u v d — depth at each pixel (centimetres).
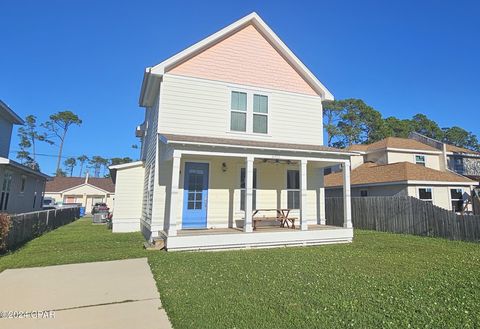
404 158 2425
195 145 877
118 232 1366
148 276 583
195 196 1063
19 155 5794
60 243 1012
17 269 643
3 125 1698
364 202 1586
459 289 486
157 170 1016
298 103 1244
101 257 761
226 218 1095
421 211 1290
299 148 1014
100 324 363
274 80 1219
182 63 1090
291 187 1217
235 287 496
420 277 562
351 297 444
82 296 467
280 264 675
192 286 503
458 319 366
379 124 4475
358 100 4572
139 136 2059
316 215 1263
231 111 1134
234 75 1155
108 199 4172
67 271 623
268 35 1223
